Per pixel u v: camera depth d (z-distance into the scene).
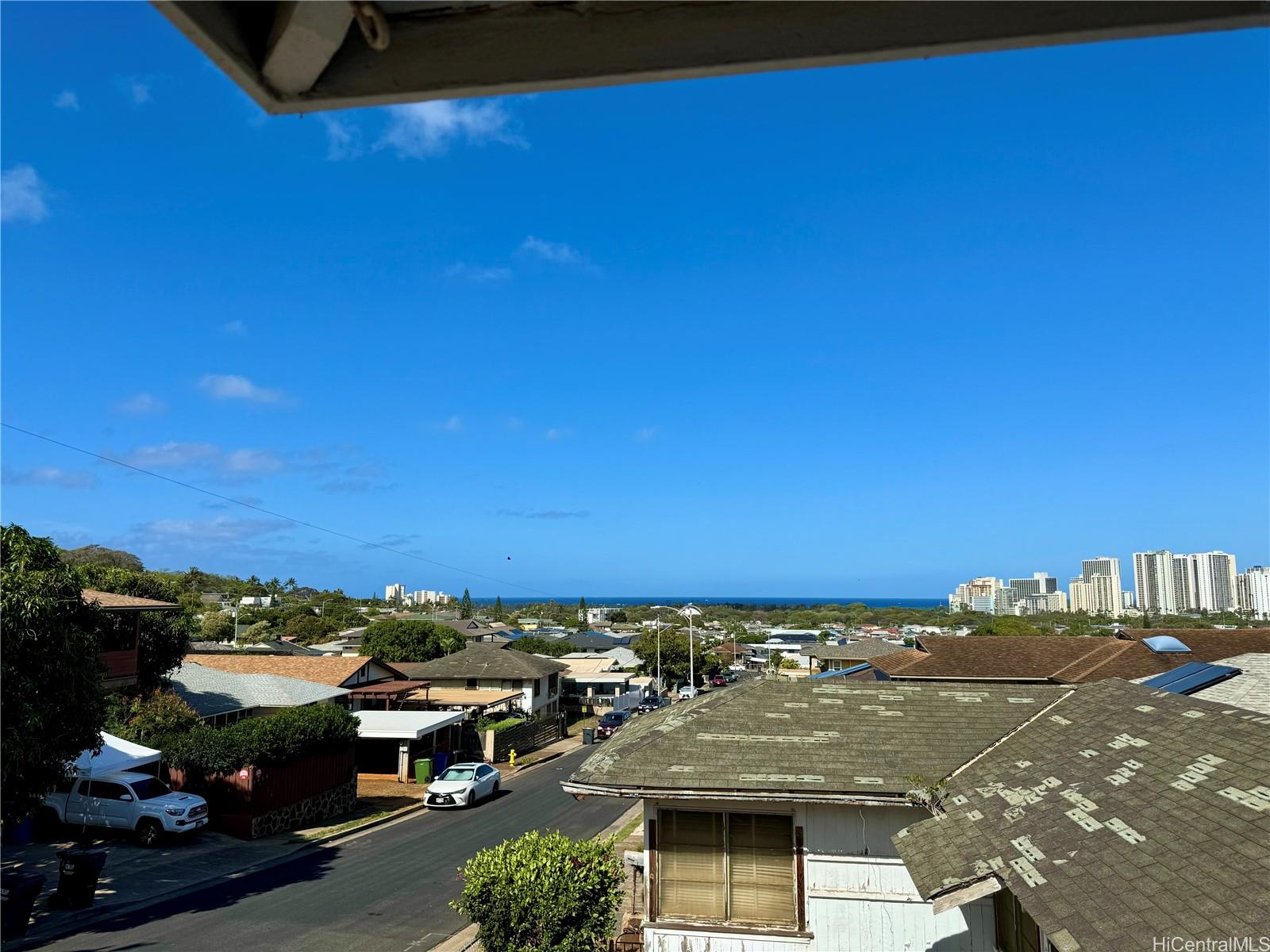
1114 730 9.52
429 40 1.49
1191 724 8.70
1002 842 7.63
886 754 10.61
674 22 1.46
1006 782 9.16
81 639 14.93
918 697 12.30
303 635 85.12
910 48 1.42
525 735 41.25
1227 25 1.38
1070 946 5.60
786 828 10.34
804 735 11.19
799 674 69.94
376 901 15.73
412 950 13.05
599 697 65.50
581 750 42.03
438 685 47.66
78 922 14.22
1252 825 6.10
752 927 10.17
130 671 24.75
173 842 20.08
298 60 1.43
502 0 1.44
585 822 23.86
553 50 1.48
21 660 13.66
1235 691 12.98
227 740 21.48
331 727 24.36
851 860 10.09
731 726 11.54
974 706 11.87
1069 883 6.40
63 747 14.53
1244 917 5.11
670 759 10.75
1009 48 1.43
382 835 22.25
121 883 16.58
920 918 9.87
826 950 9.94
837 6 1.45
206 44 1.35
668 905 10.43
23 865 17.47
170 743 22.02
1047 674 21.83
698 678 73.25
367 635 60.22
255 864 18.69
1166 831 6.61
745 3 1.44
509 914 11.00
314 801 23.66
